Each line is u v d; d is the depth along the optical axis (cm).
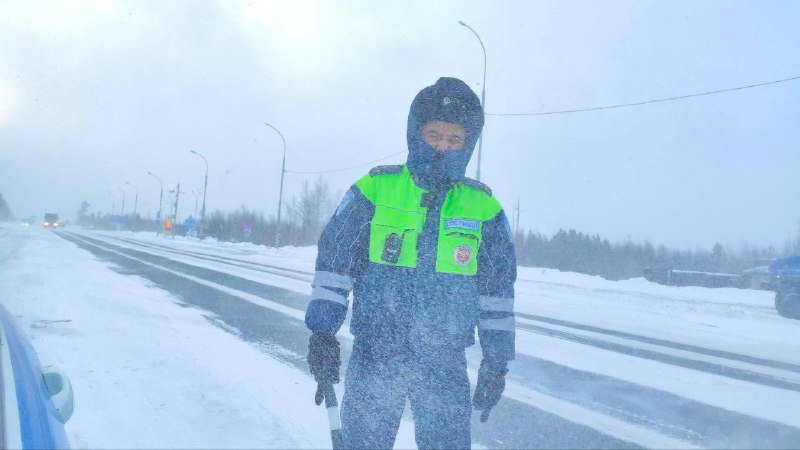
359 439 187
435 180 187
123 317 749
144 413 392
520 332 863
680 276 2672
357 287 194
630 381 584
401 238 184
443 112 183
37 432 183
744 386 591
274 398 432
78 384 448
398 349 184
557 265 4044
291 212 5644
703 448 400
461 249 185
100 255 2088
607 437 408
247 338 664
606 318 1120
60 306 805
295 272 1802
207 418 386
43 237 4034
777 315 1383
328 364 192
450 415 186
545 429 418
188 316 798
